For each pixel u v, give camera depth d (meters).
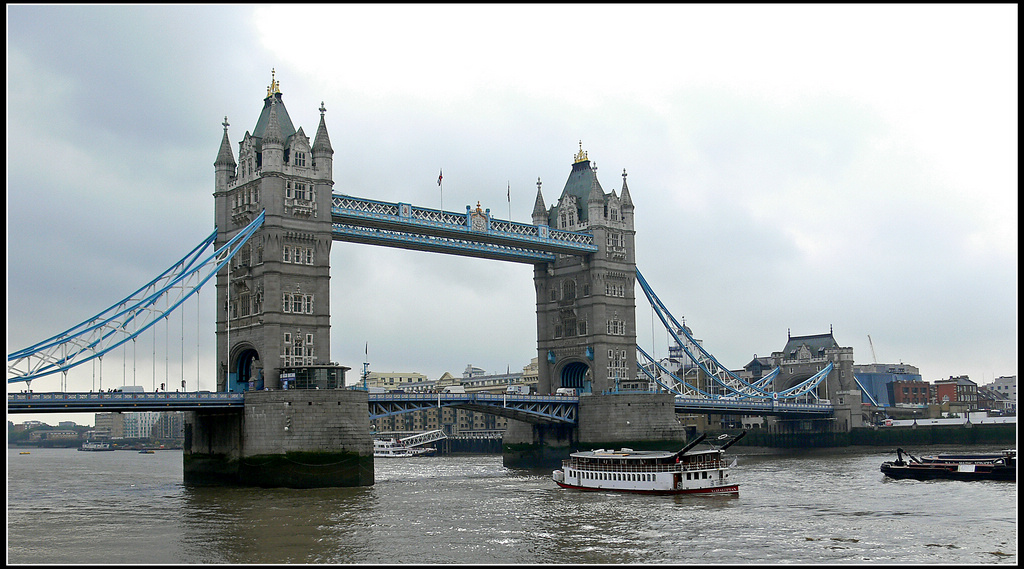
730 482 130.62
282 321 136.25
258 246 138.50
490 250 172.38
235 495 119.31
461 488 128.50
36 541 84.00
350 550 78.44
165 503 111.44
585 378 188.00
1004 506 102.81
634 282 188.12
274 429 127.31
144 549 79.50
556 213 192.12
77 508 107.62
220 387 144.12
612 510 101.88
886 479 138.00
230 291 144.50
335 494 119.50
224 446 135.75
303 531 88.00
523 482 140.38
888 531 86.44
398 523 92.69
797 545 79.88
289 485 126.00
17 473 190.75
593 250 181.38
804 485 129.12
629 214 189.50
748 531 87.00
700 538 83.50
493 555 76.19
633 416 172.50
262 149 139.25
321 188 142.00
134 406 122.12
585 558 74.81
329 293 141.38
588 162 191.75
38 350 118.62
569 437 181.75
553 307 189.25
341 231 147.88
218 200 145.12
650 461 119.75
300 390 128.00
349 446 129.88
